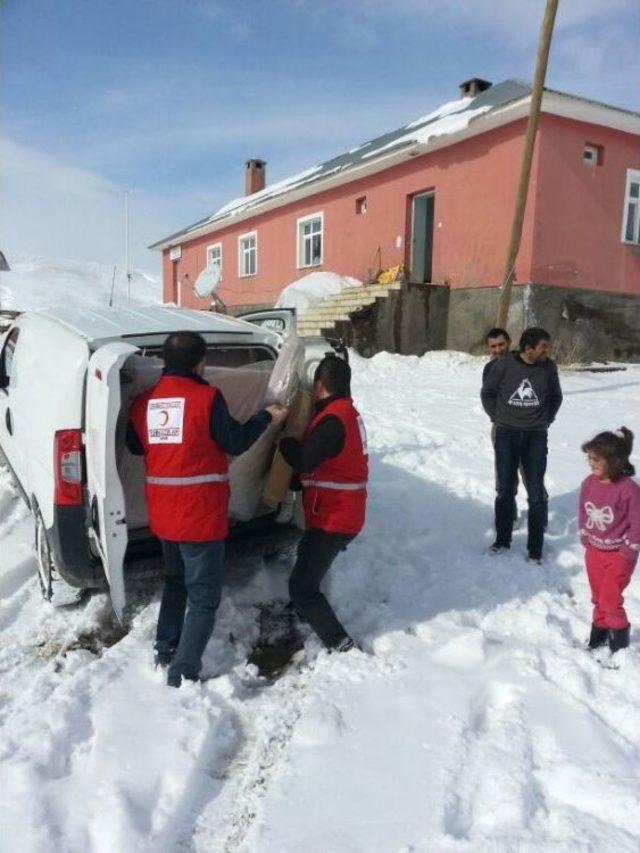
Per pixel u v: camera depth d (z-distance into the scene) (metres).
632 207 14.76
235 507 3.92
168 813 2.47
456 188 14.91
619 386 11.64
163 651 3.40
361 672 3.32
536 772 2.63
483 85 19.19
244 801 2.58
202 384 3.14
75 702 3.05
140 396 3.19
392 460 6.96
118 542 3.15
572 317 14.00
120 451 3.49
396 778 2.59
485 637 3.60
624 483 3.33
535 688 3.16
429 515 5.54
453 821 2.40
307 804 2.48
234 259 24.11
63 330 4.09
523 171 6.82
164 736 2.85
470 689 3.16
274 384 3.50
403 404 9.81
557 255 13.67
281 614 4.11
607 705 3.05
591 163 13.95
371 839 2.31
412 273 16.70
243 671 3.47
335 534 3.38
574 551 4.81
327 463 3.38
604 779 2.52
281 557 4.68
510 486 4.75
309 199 19.86
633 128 14.02
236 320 4.71
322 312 15.82
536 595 4.19
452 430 8.18
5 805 2.43
